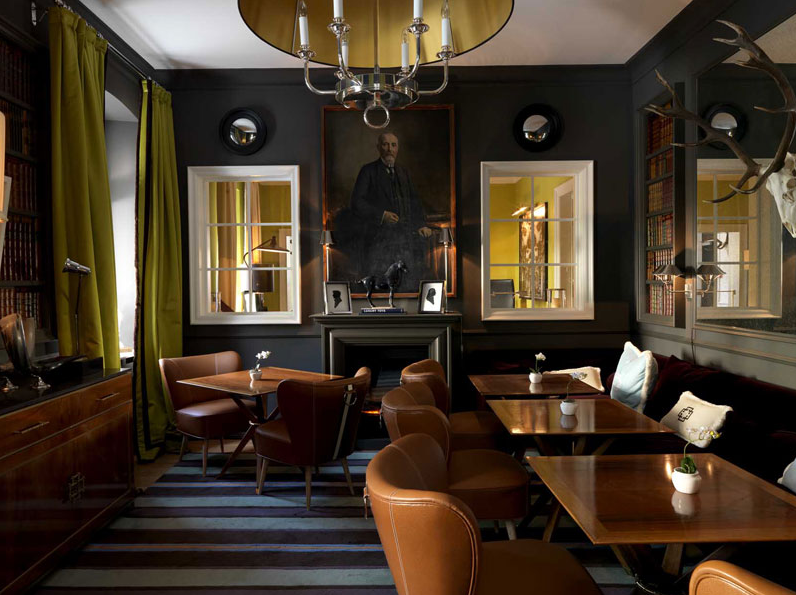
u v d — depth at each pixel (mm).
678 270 4152
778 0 3131
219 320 5301
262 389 3705
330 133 5238
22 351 2688
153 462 4496
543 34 4523
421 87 5293
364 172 5250
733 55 3543
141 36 4453
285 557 2854
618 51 4898
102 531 3168
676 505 1758
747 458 2592
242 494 3744
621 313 5312
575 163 5281
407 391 2865
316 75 5227
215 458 4613
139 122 4688
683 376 3619
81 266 3355
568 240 5770
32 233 3518
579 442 2779
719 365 3789
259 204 6062
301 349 5336
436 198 5266
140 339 4551
